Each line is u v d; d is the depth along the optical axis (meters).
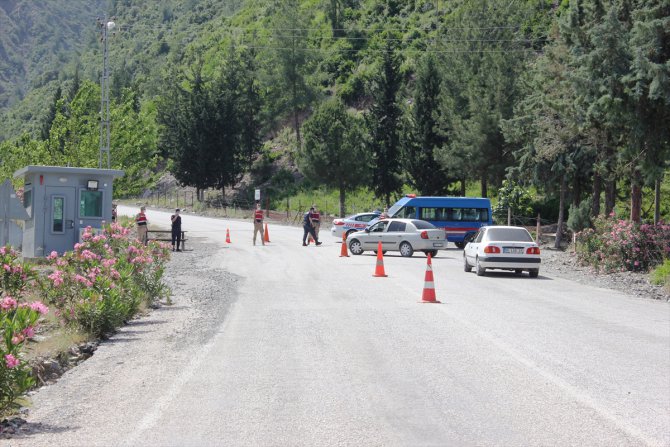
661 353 11.15
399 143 67.94
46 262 24.17
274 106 98.50
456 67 60.47
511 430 6.99
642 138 27.75
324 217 69.94
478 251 25.22
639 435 6.86
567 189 45.19
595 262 28.86
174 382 9.12
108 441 6.71
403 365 10.08
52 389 8.90
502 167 54.22
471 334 12.77
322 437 6.75
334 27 129.25
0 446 6.57
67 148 47.00
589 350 11.34
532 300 18.30
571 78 28.31
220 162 82.94
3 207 17.61
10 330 7.77
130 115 52.38
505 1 60.53
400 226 34.19
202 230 52.84
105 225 20.83
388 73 69.50
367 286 21.03
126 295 15.10
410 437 6.75
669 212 49.06
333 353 10.96
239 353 11.02
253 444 6.56
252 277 23.83
